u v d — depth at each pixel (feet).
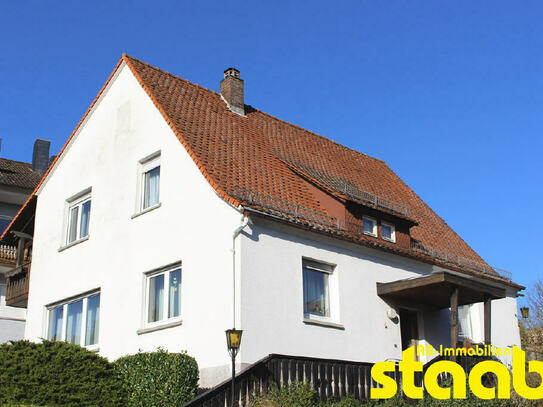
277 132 72.84
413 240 69.41
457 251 75.41
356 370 47.24
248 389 40.86
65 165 69.05
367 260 59.21
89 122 67.46
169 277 53.62
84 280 61.05
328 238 55.11
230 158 57.47
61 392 38.32
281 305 49.52
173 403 40.47
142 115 61.00
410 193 84.43
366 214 61.26
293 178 61.52
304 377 43.86
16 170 105.40
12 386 37.73
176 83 67.51
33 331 65.82
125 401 40.78
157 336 51.93
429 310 64.23
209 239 50.31
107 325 56.70
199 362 48.08
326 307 54.80
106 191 62.18
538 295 119.75
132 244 57.11
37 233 70.28
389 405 44.29
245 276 47.44
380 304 58.80
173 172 55.62
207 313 48.62
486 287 58.08
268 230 50.44
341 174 72.33
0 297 83.66
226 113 68.59
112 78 65.77
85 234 64.39
